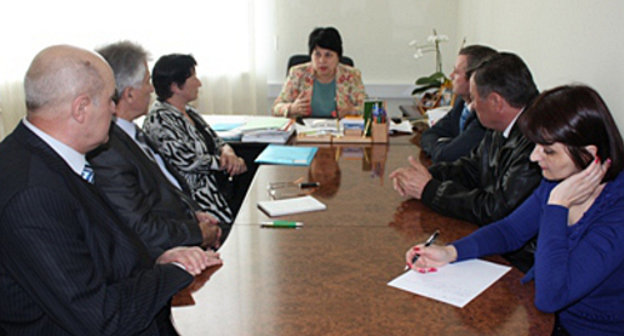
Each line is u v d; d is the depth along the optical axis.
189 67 2.55
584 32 2.35
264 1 4.63
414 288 1.33
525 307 1.26
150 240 1.78
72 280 1.16
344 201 1.97
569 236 1.35
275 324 1.18
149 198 1.90
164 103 2.57
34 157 1.21
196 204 2.26
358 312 1.23
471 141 2.41
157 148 2.31
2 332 1.25
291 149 2.68
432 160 2.52
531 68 3.03
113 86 1.33
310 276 1.40
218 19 4.52
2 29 4.06
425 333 1.15
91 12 4.32
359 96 3.64
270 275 1.40
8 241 1.15
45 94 1.23
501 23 3.52
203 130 2.78
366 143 2.87
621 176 1.33
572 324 1.41
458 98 2.79
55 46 1.28
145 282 1.28
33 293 1.16
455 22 4.65
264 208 1.88
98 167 1.73
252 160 3.02
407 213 1.85
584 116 1.28
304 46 4.72
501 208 1.72
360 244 1.59
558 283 1.23
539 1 2.89
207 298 1.29
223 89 4.66
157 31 4.46
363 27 4.68
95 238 1.28
